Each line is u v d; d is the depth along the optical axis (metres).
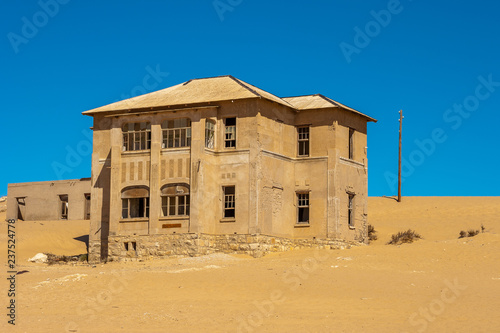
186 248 47.97
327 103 52.62
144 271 39.66
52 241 58.19
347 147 52.81
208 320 28.80
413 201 83.06
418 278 36.59
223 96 49.94
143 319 29.09
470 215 72.81
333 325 27.83
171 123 49.94
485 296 32.34
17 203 76.12
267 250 48.81
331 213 50.78
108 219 51.84
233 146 49.53
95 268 46.44
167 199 49.22
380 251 44.53
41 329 27.80
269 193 49.59
